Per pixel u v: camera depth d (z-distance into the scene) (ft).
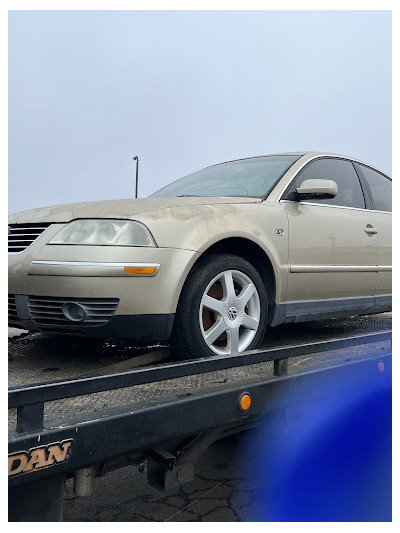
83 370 6.88
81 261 6.65
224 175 10.71
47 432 3.95
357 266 10.43
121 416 4.48
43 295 6.72
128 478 8.01
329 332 11.18
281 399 6.16
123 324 6.78
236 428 6.34
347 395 7.16
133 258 6.79
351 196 11.16
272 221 8.73
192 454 5.68
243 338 8.16
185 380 6.14
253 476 7.41
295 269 9.02
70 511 6.93
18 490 4.07
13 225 7.60
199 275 7.38
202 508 6.96
